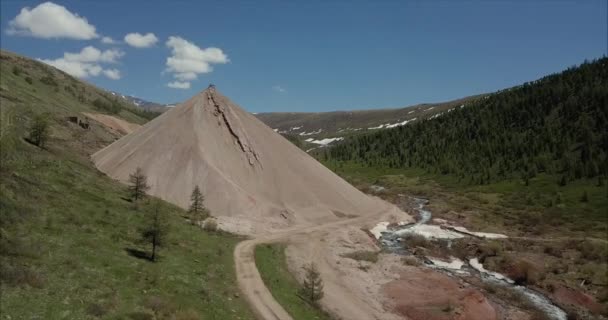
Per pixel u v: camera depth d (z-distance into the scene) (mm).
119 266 29734
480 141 157750
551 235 75812
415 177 146250
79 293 23828
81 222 35688
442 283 47375
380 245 63188
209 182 63656
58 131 77375
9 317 19266
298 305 34906
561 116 146625
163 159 66438
